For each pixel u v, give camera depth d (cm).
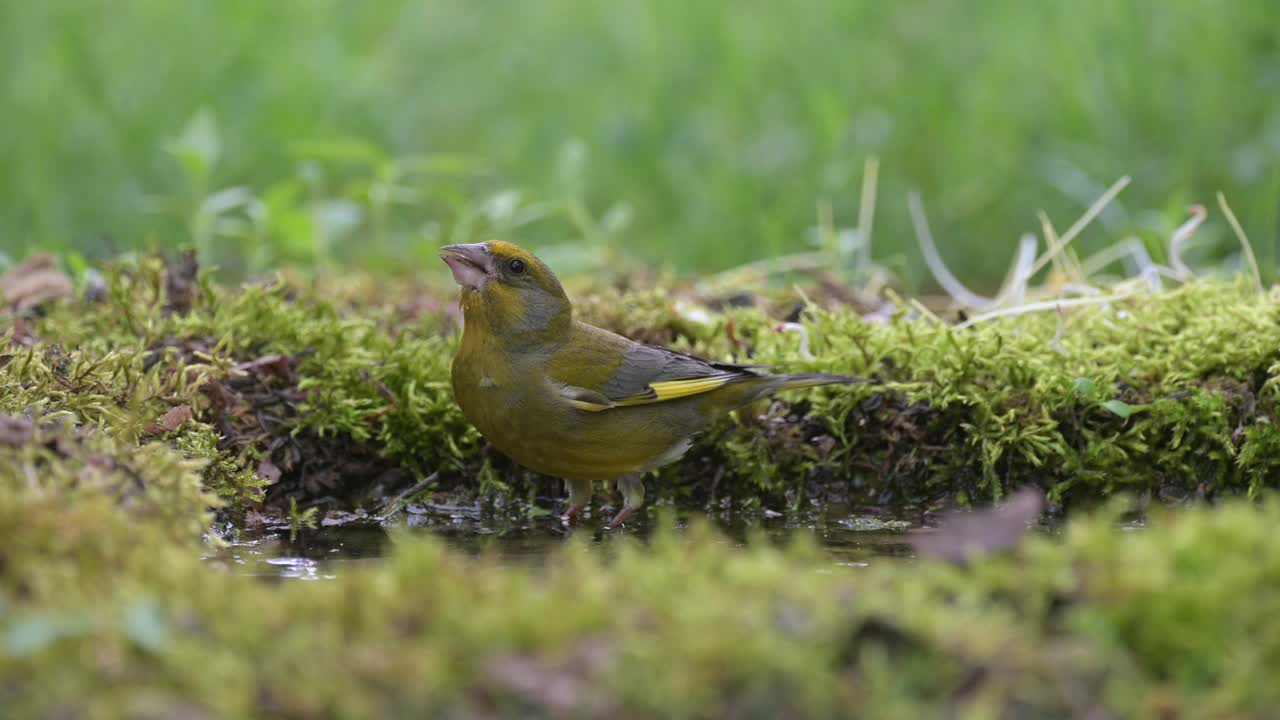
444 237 1770
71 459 745
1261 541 627
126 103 2350
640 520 1065
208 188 2141
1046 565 618
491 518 1073
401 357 1138
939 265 1498
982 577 621
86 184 2202
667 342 1254
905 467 1120
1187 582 598
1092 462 1092
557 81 2597
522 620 563
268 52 2494
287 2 2622
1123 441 1094
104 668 538
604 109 2466
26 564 616
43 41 2462
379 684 532
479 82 2634
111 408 942
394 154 2356
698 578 614
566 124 2452
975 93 2339
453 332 1280
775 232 1694
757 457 1111
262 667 543
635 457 1038
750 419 1127
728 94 2414
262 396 1094
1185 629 578
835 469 1126
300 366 1128
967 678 559
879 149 2241
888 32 2538
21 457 729
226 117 2361
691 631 554
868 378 1122
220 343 1082
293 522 1027
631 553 661
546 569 859
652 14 2670
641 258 2016
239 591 600
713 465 1130
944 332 1145
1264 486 1093
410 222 2202
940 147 2259
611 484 1124
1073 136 2206
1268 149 1998
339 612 579
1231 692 555
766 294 1466
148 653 546
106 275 1286
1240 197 1986
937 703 551
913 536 983
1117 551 624
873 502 1122
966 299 1451
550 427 1019
